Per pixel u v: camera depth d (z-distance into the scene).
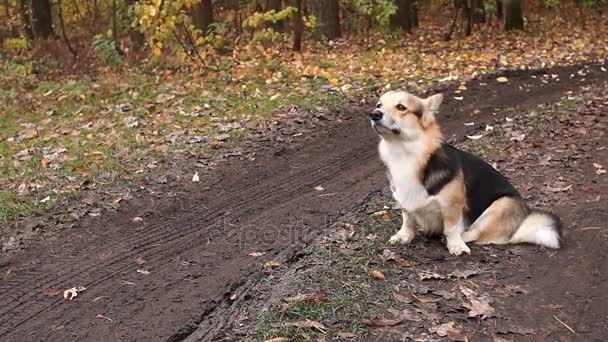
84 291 2.98
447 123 4.86
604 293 2.81
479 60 7.08
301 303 2.75
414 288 2.84
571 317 2.70
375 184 3.85
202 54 6.69
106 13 10.03
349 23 9.90
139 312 2.85
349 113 5.07
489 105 5.27
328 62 7.10
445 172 2.98
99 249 3.29
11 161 4.31
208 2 8.10
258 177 4.00
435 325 2.64
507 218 3.10
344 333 2.61
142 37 8.02
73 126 5.04
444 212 3.01
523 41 8.59
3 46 8.65
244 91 5.62
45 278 3.07
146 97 5.64
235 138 4.52
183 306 2.86
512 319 2.69
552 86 5.95
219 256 3.19
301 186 3.88
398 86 5.90
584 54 7.68
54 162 4.23
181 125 4.81
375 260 3.03
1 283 3.05
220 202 3.71
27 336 2.75
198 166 4.12
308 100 5.23
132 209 3.64
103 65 7.38
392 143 2.98
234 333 2.67
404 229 3.14
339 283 2.87
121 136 4.63
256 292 2.91
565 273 2.93
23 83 6.68
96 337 2.73
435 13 11.64
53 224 3.49
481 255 3.04
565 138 4.28
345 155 4.31
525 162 3.96
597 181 3.68
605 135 4.29
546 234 3.08
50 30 8.93
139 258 3.20
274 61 6.74
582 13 10.66
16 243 3.33
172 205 3.68
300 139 4.55
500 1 10.22
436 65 6.82
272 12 6.78
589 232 3.21
